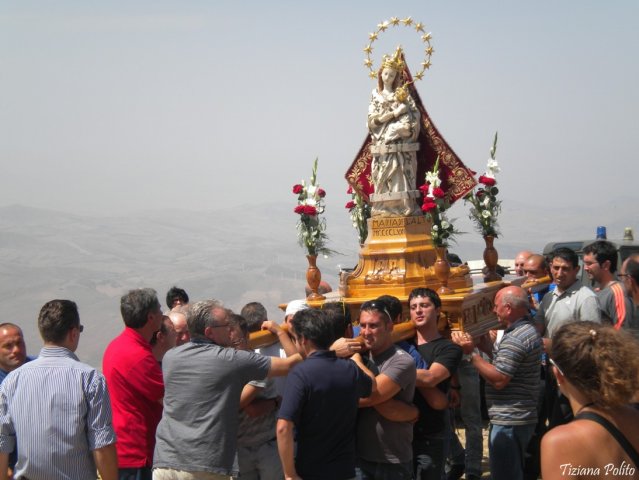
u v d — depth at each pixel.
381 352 7.75
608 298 9.99
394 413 7.65
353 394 6.86
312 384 6.71
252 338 8.05
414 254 11.58
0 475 6.75
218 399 6.86
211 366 6.86
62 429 6.61
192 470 6.75
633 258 9.56
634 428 4.49
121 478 7.66
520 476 8.59
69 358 6.86
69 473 6.64
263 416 7.88
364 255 11.86
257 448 7.82
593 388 4.48
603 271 10.38
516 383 8.55
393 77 12.13
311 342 6.88
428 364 8.41
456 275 11.42
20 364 8.05
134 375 7.69
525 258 14.38
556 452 4.46
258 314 8.71
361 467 7.91
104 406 6.73
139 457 7.68
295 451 6.86
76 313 6.97
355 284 11.70
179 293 12.13
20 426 6.66
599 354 4.46
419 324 8.57
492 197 12.58
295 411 6.66
